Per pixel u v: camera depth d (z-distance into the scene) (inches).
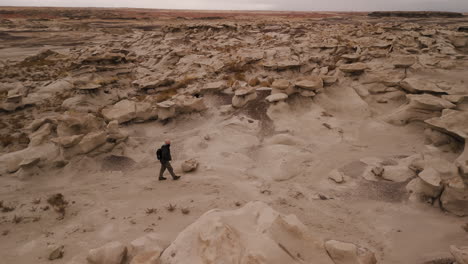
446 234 288.0
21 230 312.0
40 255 262.8
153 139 603.8
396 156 478.6
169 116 666.2
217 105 760.3
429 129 505.4
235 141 566.6
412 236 291.3
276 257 186.9
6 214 341.4
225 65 1091.9
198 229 216.7
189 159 486.0
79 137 477.4
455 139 460.1
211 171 456.1
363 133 584.4
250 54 1200.2
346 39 1616.6
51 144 499.2
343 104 697.0
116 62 1175.6
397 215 331.9
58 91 948.6
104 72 1109.7
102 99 876.6
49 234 301.6
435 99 558.6
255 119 649.6
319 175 435.8
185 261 193.5
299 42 1595.7
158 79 971.9
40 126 545.0
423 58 971.9
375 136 568.1
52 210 351.3
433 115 549.0
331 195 382.0
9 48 1916.8
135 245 245.1
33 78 1145.4
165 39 1895.9
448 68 897.5
